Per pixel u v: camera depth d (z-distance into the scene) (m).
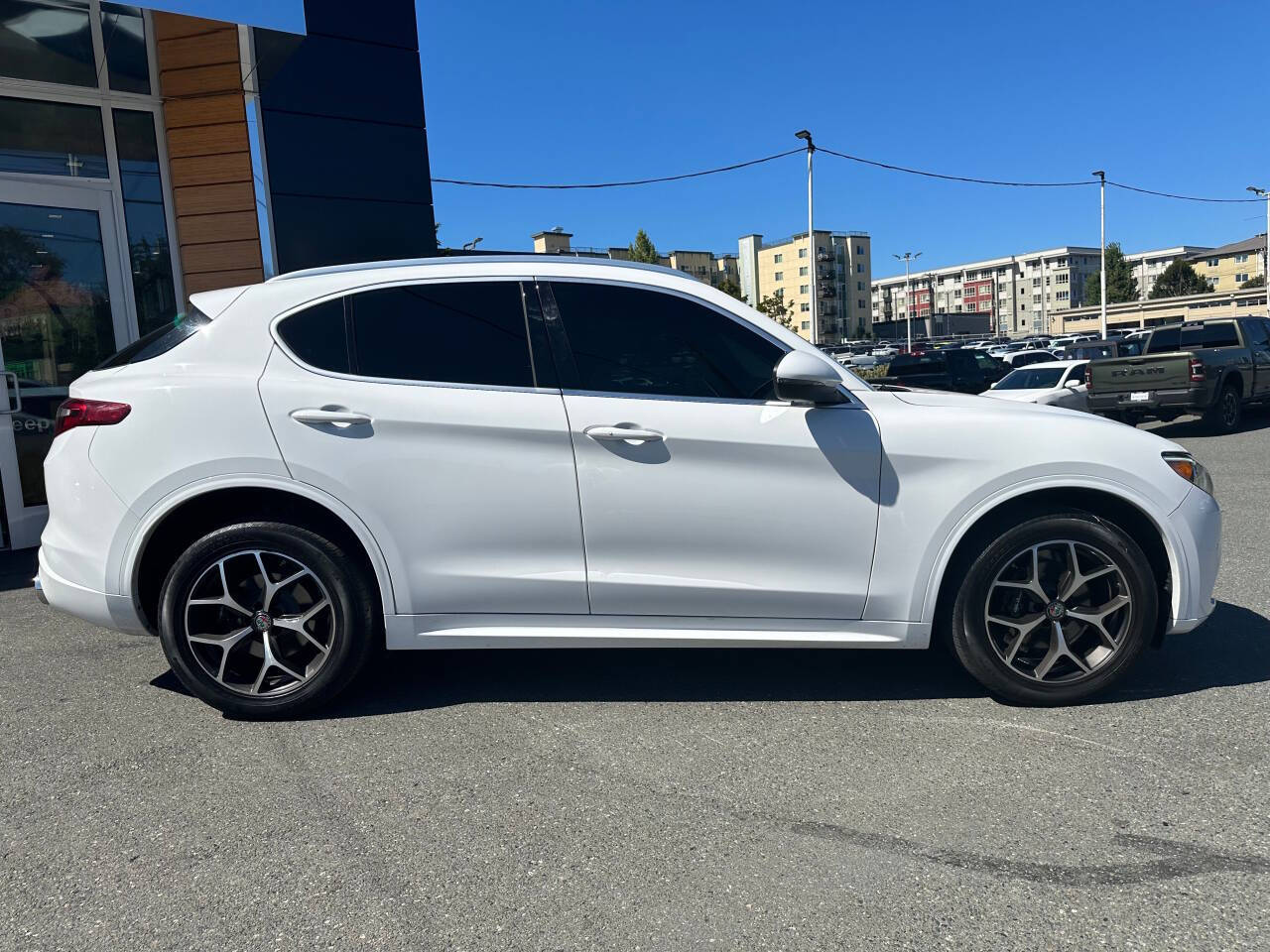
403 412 3.24
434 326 3.37
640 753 3.08
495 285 3.42
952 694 3.59
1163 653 3.99
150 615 3.40
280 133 7.53
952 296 148.25
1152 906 2.18
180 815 2.70
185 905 2.25
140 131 7.25
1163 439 3.46
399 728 3.32
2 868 2.43
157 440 3.22
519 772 2.95
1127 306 75.44
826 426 3.29
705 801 2.74
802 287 107.06
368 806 2.73
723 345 3.40
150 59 6.77
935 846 2.47
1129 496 3.32
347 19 7.77
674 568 3.30
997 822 2.58
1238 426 14.09
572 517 3.27
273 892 2.29
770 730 3.26
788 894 2.26
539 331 3.37
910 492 3.30
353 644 3.35
